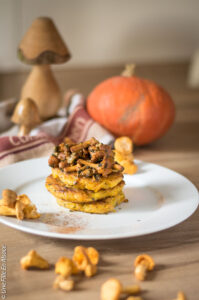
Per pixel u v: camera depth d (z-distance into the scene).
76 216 0.60
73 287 0.50
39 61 0.86
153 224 0.57
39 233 0.54
